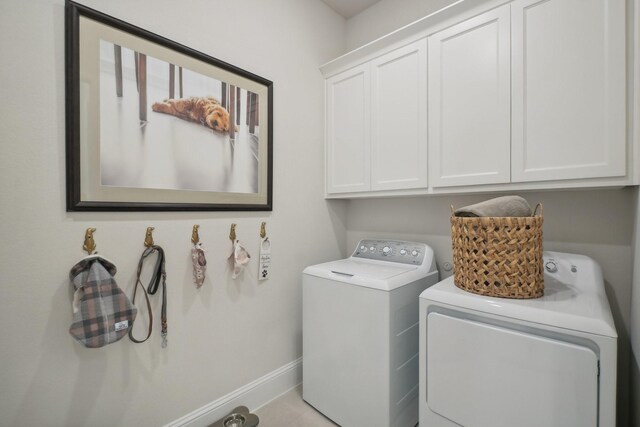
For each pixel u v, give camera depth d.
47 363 1.04
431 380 1.20
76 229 1.09
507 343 1.01
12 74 0.97
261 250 1.72
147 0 1.25
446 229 1.84
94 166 1.12
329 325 1.59
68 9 1.05
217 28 1.50
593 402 0.88
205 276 1.47
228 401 1.57
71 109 1.06
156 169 1.28
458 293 1.17
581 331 0.90
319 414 1.65
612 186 1.14
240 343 1.63
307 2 1.99
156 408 1.31
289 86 1.87
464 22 1.43
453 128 1.48
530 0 1.24
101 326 1.08
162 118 1.30
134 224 1.23
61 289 1.07
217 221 1.52
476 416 1.08
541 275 1.12
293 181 1.91
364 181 1.87
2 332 0.97
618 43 1.08
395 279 1.42
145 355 1.28
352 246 2.33
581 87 1.15
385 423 1.35
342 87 1.99
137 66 1.22
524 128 1.27
